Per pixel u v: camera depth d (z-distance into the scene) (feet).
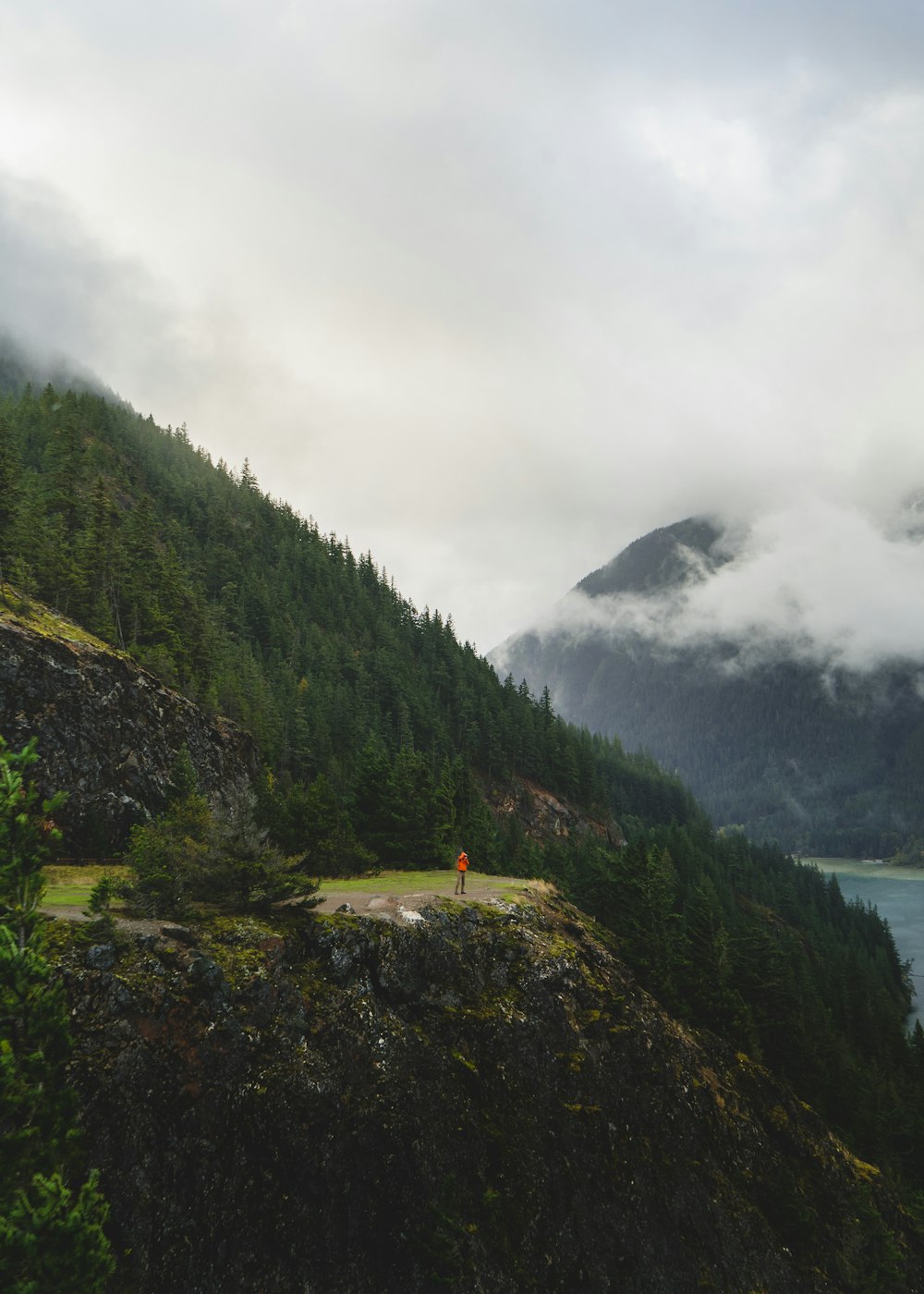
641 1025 97.50
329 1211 55.01
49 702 134.72
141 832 86.63
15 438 343.67
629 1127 84.64
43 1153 37.47
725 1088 107.04
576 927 106.11
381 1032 67.56
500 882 119.44
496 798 364.99
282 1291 49.88
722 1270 79.92
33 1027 39.78
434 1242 57.82
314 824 130.62
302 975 66.28
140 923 59.72
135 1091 49.16
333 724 302.45
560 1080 80.79
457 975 80.59
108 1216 40.73
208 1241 48.21
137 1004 52.44
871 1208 106.83
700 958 149.79
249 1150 53.01
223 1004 56.95
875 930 442.50
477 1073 73.10
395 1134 61.77
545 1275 64.75
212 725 177.88
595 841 356.59
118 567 217.15
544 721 462.60
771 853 563.48
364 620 460.55
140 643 201.46
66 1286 34.09
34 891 44.52
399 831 156.25
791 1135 110.63
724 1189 89.56
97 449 399.44
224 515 443.32
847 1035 246.88
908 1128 172.65
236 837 69.92
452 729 393.70
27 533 190.19
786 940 344.49
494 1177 67.72
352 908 80.33
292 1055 59.31
